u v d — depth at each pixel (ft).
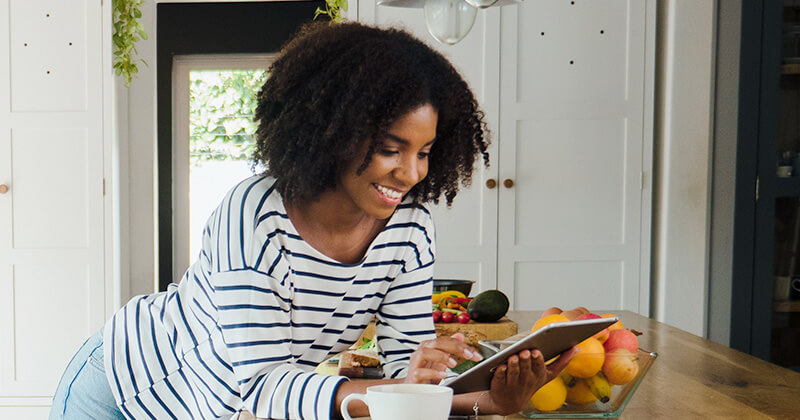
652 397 4.10
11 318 11.84
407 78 3.32
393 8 11.61
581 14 11.78
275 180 3.72
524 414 3.68
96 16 11.84
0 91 11.83
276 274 3.59
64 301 11.85
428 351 3.46
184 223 14.32
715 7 11.64
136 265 13.87
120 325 4.06
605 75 11.82
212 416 3.75
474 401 3.55
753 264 10.96
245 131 14.34
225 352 3.65
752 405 3.92
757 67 10.78
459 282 7.63
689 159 11.80
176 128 14.26
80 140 11.86
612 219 11.89
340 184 3.61
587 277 11.93
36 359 11.85
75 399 4.14
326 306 3.83
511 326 5.98
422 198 4.03
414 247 4.03
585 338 3.40
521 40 11.78
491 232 11.84
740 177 10.86
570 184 11.87
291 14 13.99
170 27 13.94
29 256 11.85
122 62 12.26
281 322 3.63
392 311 4.13
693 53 11.71
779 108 10.82
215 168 14.37
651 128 11.81
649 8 11.75
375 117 3.29
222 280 3.55
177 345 3.86
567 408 3.67
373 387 2.92
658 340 6.05
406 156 3.42
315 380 3.40
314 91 3.41
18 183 11.84
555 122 11.83
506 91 11.79
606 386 3.59
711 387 4.35
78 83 11.84
